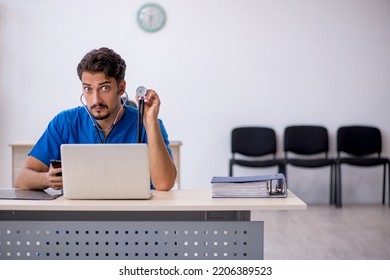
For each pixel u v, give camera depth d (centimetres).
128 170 186
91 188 187
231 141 564
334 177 587
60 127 229
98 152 185
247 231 185
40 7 565
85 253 187
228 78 577
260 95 580
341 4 579
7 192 207
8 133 570
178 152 412
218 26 574
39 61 568
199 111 578
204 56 575
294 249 373
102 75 201
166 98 575
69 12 566
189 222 185
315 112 583
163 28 571
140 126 209
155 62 573
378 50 583
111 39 570
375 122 586
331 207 556
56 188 200
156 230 186
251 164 551
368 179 592
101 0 567
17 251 187
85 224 186
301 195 592
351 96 584
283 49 579
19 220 203
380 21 581
